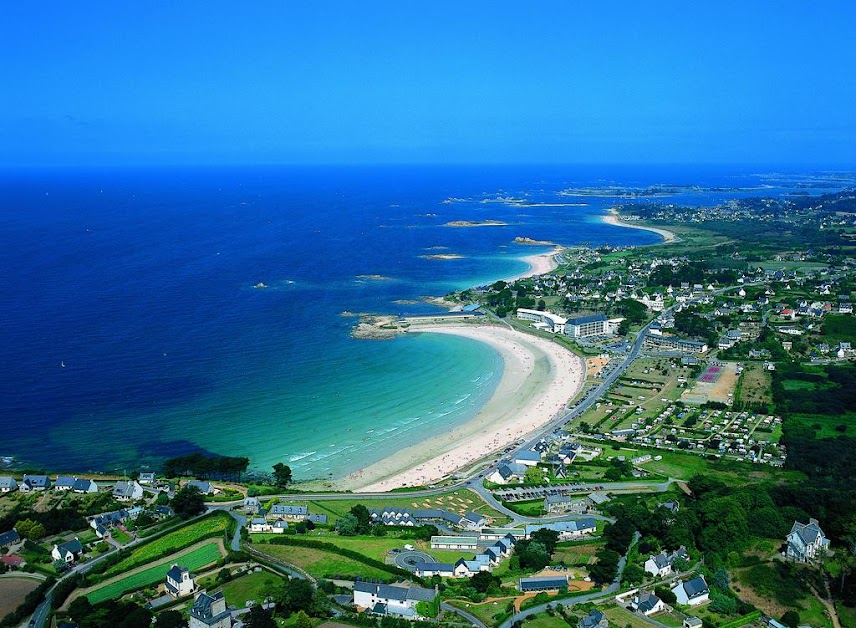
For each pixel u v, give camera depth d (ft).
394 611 601.21
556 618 592.19
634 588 643.04
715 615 606.55
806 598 634.02
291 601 596.29
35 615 605.73
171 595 628.28
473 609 609.42
